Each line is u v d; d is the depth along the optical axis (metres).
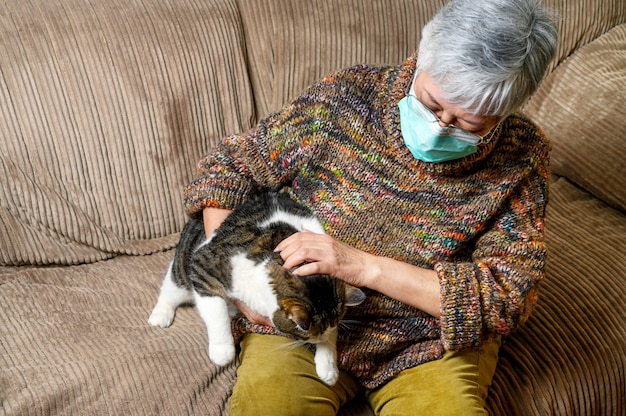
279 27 1.79
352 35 1.86
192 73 1.70
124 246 1.67
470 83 1.04
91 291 1.53
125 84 1.64
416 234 1.26
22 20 1.58
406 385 1.29
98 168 1.63
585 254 1.70
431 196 1.24
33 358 1.28
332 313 1.22
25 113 1.56
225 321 1.34
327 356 1.27
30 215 1.56
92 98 1.61
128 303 1.52
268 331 1.35
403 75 1.21
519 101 1.09
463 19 1.04
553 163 2.03
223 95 1.76
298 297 1.22
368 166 1.24
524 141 1.25
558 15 1.12
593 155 1.92
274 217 1.34
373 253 1.29
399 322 1.32
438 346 1.31
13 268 1.55
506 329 1.22
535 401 1.39
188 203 1.39
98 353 1.31
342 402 1.34
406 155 1.21
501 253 1.25
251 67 1.83
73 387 1.22
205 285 1.33
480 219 1.25
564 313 1.52
